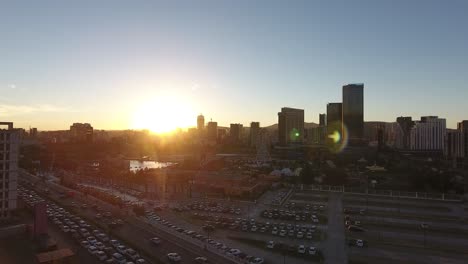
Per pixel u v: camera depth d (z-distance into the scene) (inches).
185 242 4554.6
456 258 4200.3
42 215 4512.8
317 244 4719.5
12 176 5364.2
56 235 4901.6
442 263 4045.3
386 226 5521.7
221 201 7529.5
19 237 4618.6
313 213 6407.5
